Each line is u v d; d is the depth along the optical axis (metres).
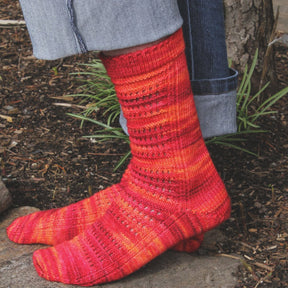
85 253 1.33
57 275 1.31
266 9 2.26
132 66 1.15
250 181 1.79
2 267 1.38
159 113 1.20
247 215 1.62
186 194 1.31
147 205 1.33
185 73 1.20
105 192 1.48
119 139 2.07
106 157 1.96
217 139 1.96
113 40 1.08
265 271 1.38
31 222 1.49
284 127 2.11
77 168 1.89
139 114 1.22
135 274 1.38
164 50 1.13
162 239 1.32
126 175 1.44
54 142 2.05
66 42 1.09
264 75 2.23
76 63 2.69
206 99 1.39
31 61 2.70
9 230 1.49
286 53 2.80
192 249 1.46
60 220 1.47
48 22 1.08
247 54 2.28
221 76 1.40
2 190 1.60
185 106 1.22
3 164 1.88
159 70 1.15
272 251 1.46
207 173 1.34
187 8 1.32
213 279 1.35
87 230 1.38
